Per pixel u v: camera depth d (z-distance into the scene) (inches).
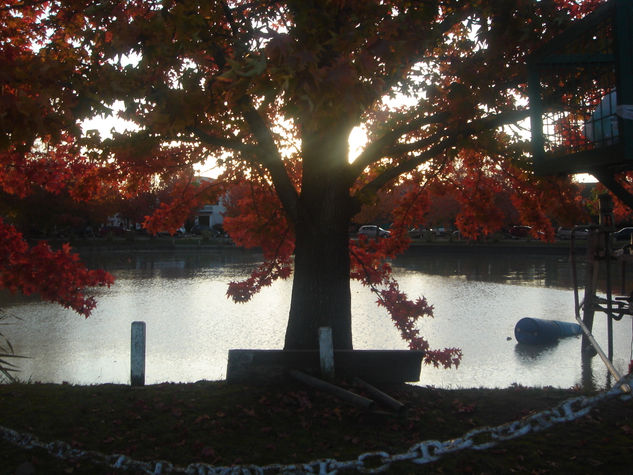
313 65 153.2
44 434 182.1
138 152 263.6
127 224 3206.2
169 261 1519.4
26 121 162.7
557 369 402.3
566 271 1160.8
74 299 320.8
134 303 749.3
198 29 193.3
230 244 2145.7
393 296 305.1
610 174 166.1
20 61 209.5
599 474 151.7
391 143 277.9
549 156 171.9
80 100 205.3
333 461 159.9
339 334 263.7
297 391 220.5
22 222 1859.0
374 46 178.2
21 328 567.2
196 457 167.9
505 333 540.4
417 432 186.5
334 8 182.2
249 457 167.9
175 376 388.2
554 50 163.6
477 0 234.1
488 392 235.0
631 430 175.6
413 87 288.5
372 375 232.1
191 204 351.9
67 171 324.8
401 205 381.7
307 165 269.6
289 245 346.3
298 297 268.4
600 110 152.3
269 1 249.0
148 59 193.8
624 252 275.0
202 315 656.4
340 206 265.9
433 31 212.7
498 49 242.2
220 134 288.7
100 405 210.7
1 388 239.6
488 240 1923.0
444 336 527.5
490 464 158.7
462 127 260.1
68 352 465.1
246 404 208.8
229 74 158.2
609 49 163.8
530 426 167.2
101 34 228.7
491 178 372.2
